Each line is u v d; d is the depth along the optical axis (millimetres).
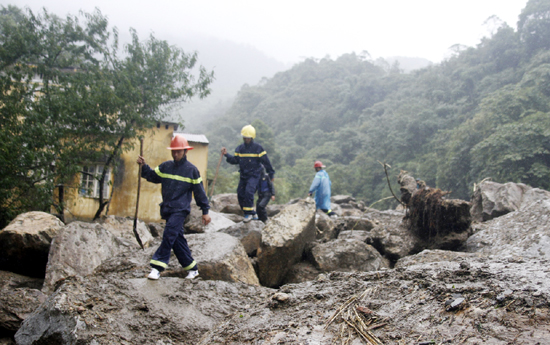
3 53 11008
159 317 3859
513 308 2639
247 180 7859
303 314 3232
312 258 6496
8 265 6754
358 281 3715
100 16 12062
